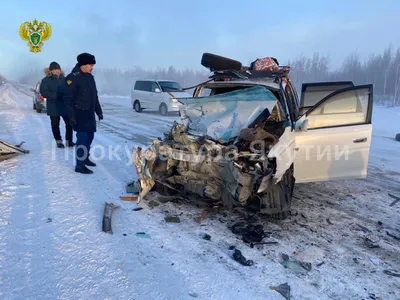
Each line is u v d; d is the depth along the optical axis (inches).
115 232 132.3
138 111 642.2
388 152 308.7
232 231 138.0
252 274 107.7
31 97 1123.3
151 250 119.9
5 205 151.0
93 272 104.3
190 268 109.3
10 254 111.6
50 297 91.6
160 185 168.7
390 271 113.3
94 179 195.9
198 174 148.8
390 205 175.2
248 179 132.4
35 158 236.8
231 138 150.9
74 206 154.9
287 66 190.2
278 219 149.9
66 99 194.1
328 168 166.4
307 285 103.3
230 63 187.5
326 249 126.6
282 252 123.0
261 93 163.3
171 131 170.9
